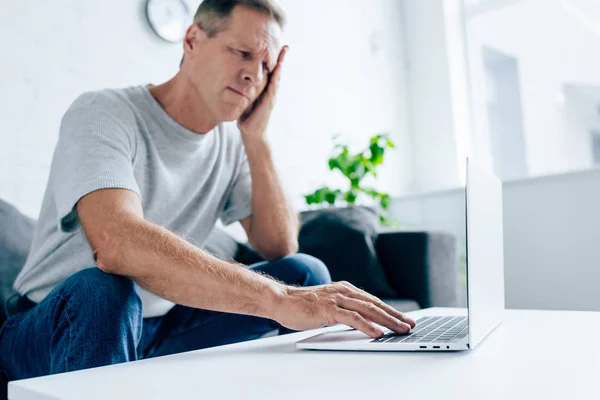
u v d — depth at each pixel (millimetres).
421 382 493
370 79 3711
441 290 2281
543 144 3430
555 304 2666
